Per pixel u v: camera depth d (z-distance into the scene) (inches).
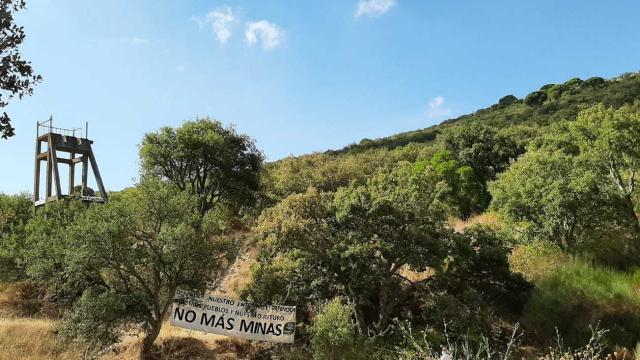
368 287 619.8
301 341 642.2
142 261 596.7
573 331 499.2
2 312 800.3
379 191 670.5
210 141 1270.9
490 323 559.2
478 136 1697.8
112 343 575.5
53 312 825.5
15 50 256.8
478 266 658.8
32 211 1274.6
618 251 560.1
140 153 1256.8
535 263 661.9
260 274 636.1
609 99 2689.5
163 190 621.6
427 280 666.8
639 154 625.3
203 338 664.4
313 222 626.5
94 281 612.1
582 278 532.7
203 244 597.3
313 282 622.5
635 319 458.6
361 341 534.9
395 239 625.3
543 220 653.9
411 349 475.8
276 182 1881.2
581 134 710.5
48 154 1208.8
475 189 1293.1
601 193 619.2
